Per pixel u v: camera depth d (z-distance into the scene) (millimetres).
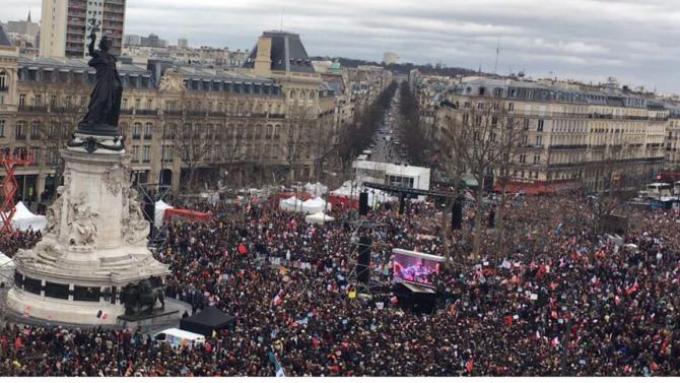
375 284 131625
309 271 131750
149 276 114812
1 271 118938
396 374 82500
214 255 135875
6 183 146500
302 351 88938
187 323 97312
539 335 103125
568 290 128500
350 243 150375
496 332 102438
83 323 108562
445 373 84062
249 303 108125
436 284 127000
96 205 113375
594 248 171000
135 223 118688
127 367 78688
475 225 188375
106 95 114625
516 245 170375
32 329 94125
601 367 90375
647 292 129000
